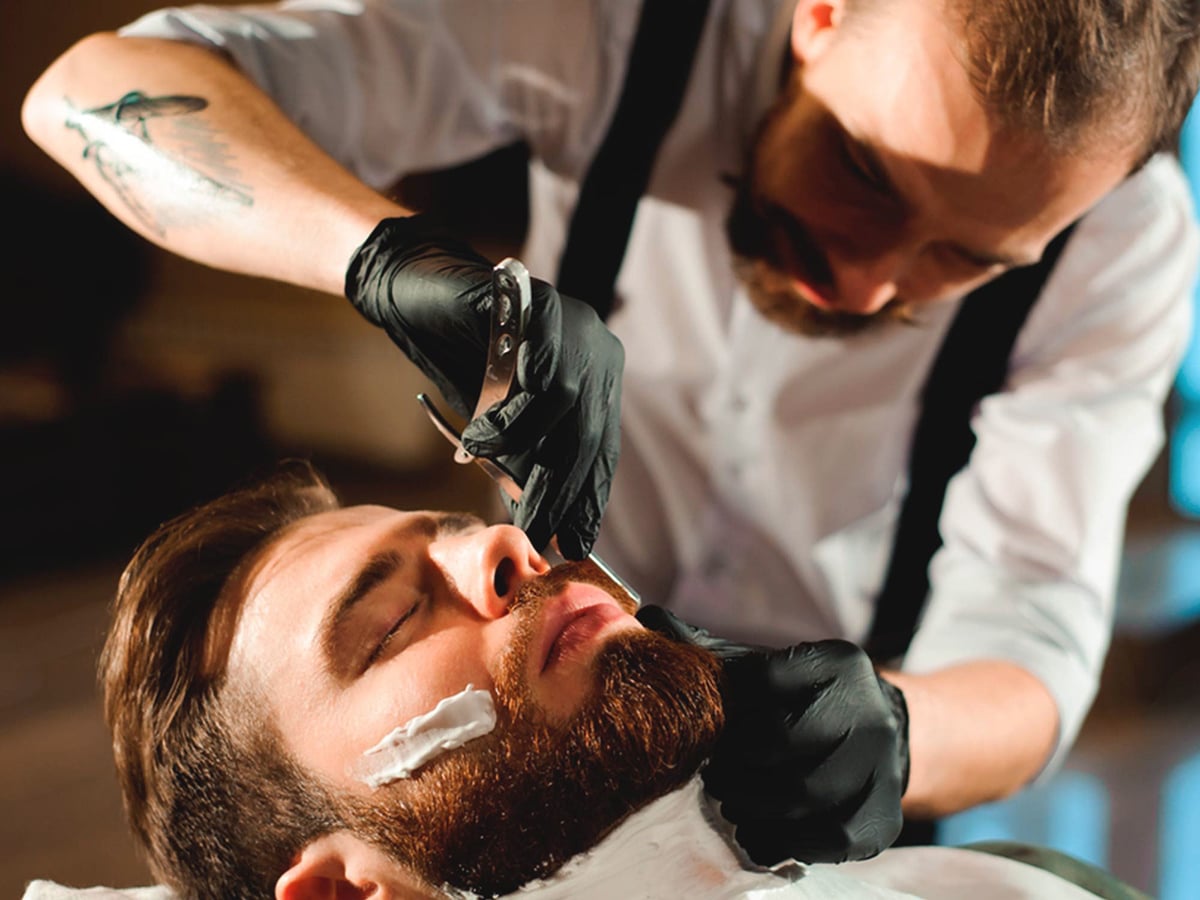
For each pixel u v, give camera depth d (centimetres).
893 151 99
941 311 137
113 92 111
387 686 90
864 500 150
